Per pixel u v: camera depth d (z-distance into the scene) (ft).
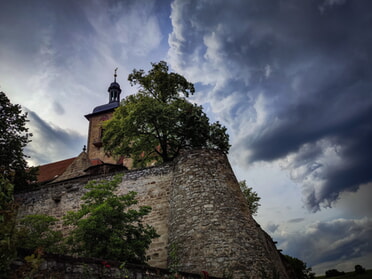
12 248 16.05
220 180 48.42
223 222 42.96
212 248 40.47
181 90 86.99
